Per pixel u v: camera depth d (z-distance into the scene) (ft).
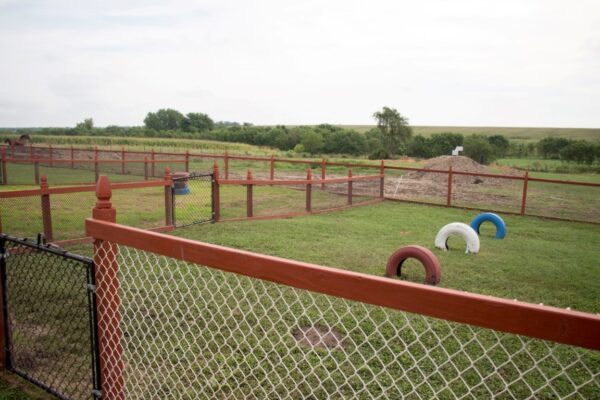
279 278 6.15
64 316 14.71
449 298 4.79
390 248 26.99
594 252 28.12
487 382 11.32
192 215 36.47
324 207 44.32
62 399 9.96
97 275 9.14
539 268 23.47
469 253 26.78
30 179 63.57
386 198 52.29
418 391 10.73
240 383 10.85
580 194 61.57
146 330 13.76
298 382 10.94
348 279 5.50
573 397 10.71
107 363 9.21
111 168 81.97
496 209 47.06
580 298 18.85
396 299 5.15
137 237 8.05
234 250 6.63
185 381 10.92
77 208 37.58
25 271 18.28
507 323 4.46
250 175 35.86
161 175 71.87
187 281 18.07
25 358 12.03
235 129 300.40
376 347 13.07
